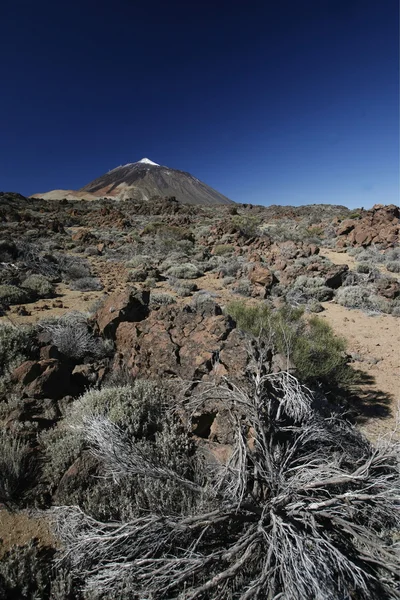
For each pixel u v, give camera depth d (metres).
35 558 2.51
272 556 2.40
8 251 17.86
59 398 4.71
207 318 5.43
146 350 5.19
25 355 5.37
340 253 24.75
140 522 2.68
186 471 3.52
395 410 6.13
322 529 2.59
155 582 2.26
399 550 2.39
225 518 2.53
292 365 4.79
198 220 51.50
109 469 3.27
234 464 2.96
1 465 3.18
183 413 4.14
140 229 41.25
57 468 3.30
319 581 2.13
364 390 6.92
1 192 77.69
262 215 63.41
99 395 4.38
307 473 2.77
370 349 9.19
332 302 14.11
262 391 3.62
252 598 2.09
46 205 71.31
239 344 4.64
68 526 2.68
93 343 6.03
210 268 20.91
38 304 11.81
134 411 4.01
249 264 19.02
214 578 2.12
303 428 3.35
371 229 26.41
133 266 20.75
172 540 2.57
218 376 4.29
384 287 14.10
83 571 2.49
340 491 3.00
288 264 19.33
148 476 3.03
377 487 2.75
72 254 23.97
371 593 2.22
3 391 4.51
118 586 2.35
